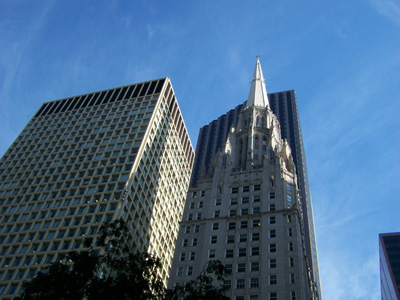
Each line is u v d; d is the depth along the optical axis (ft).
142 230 335.06
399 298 451.53
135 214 328.08
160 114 429.79
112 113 433.07
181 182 460.55
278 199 297.94
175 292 126.11
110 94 470.39
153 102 433.89
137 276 118.83
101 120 425.28
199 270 261.85
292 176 325.01
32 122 456.45
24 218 321.11
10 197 347.56
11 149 416.26
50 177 360.07
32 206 331.77
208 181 336.08
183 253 279.49
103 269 248.11
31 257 282.36
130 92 464.65
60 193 336.70
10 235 305.53
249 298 235.61
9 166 390.83
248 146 364.99
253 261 256.73
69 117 448.65
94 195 321.93
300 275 239.50
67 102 477.77
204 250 273.95
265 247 262.67
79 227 295.07
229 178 331.16
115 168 347.97
